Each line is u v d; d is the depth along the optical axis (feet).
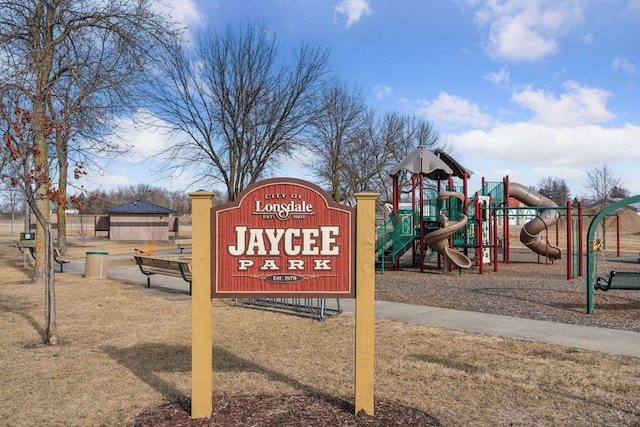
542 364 19.80
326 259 14.76
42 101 26.78
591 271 31.30
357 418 13.80
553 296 38.52
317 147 97.91
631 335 24.99
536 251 72.13
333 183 103.50
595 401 15.87
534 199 74.49
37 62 27.99
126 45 37.65
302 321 28.40
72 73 29.81
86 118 36.09
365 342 14.24
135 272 56.95
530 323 27.96
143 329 26.40
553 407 15.38
